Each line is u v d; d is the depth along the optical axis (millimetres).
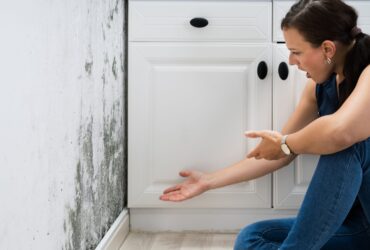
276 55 1549
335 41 1026
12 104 685
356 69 1023
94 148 1181
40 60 788
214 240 1545
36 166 781
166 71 1562
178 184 1564
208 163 1576
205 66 1565
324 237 1005
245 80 1563
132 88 1562
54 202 875
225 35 1548
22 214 729
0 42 646
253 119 1564
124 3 1561
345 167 983
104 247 1255
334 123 956
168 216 1623
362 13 1530
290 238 1037
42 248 817
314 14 1012
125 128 1621
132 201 1587
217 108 1566
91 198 1158
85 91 1081
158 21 1545
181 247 1476
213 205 1591
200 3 1542
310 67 1077
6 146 668
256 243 1151
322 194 995
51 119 847
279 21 1540
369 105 947
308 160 1566
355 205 1115
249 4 1541
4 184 665
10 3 674
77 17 1006
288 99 1554
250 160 1458
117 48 1461
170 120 1569
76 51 1000
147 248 1464
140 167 1578
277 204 1582
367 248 1094
